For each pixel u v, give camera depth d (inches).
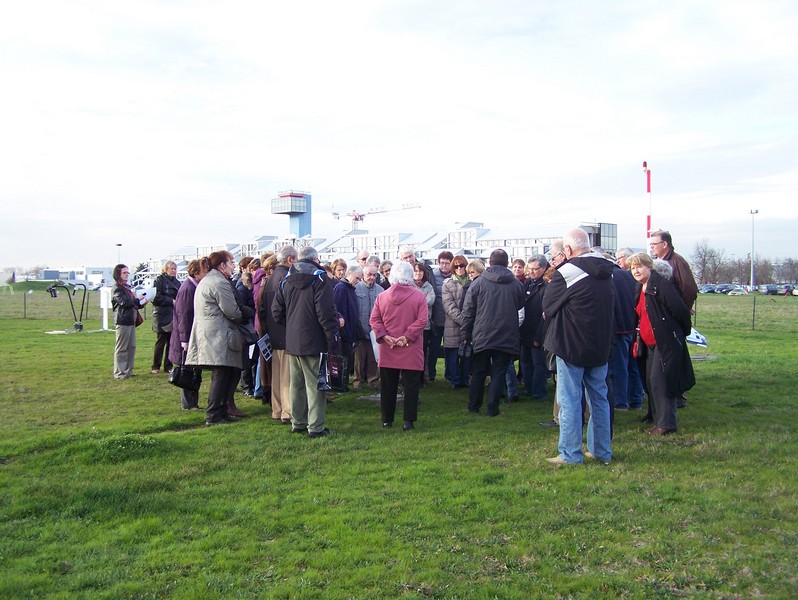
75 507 205.0
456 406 379.9
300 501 213.5
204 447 281.1
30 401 390.3
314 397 301.1
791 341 715.4
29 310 1285.7
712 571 160.6
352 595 151.7
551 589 153.9
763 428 308.7
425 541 181.2
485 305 344.5
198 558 170.9
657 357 299.7
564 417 255.4
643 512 200.1
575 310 249.6
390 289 320.2
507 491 219.8
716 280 3563.0
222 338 327.3
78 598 150.6
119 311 474.0
